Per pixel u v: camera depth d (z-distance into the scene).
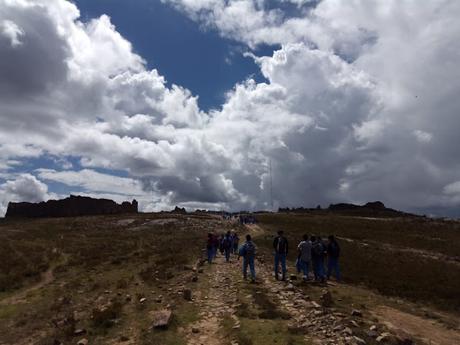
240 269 22.48
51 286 19.45
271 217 100.19
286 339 9.56
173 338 10.27
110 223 75.88
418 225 67.12
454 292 18.09
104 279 20.41
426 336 10.75
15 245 39.38
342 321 10.99
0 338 11.62
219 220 83.19
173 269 22.16
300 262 20.03
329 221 79.00
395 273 22.64
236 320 11.48
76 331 11.19
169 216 90.75
